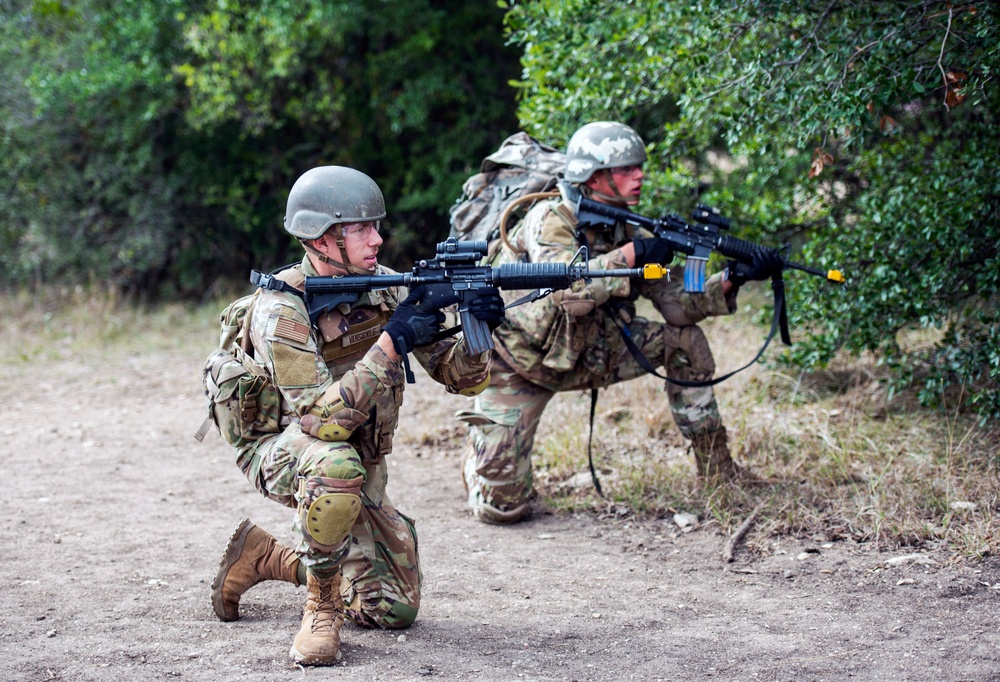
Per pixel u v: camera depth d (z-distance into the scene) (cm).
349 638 374
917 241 567
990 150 550
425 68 1194
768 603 409
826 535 475
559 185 496
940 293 582
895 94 470
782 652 356
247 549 388
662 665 347
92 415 820
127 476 639
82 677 338
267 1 1097
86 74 1129
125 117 1205
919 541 457
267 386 357
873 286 581
